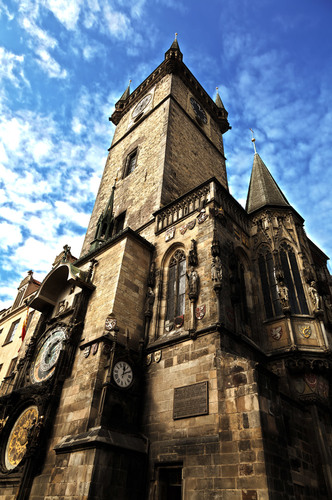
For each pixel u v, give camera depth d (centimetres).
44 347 2283
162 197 2911
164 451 1543
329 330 2080
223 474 1288
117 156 4244
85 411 1638
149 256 2419
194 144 3922
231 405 1407
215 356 1589
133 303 2117
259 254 2400
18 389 2188
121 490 1445
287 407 1612
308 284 2145
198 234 2200
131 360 1866
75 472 1452
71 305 2316
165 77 4434
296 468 1459
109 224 3206
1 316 4550
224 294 1844
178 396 1636
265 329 2053
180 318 1981
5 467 1903
